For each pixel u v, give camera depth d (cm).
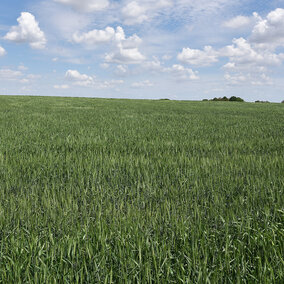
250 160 528
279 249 232
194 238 241
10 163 501
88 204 318
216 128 1078
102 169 464
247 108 2812
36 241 227
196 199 341
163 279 191
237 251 225
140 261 204
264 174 427
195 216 281
